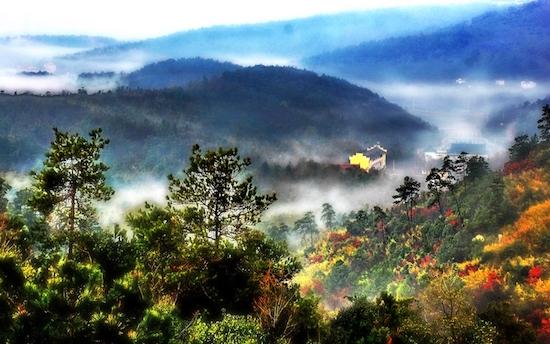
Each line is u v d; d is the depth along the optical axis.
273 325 20.89
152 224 27.41
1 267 13.17
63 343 12.25
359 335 27.08
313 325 23.83
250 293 26.55
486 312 36.84
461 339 30.64
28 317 12.30
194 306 25.20
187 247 27.16
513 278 63.34
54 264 15.50
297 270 31.03
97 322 12.55
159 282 23.48
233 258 28.23
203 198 32.12
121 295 14.02
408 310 31.08
